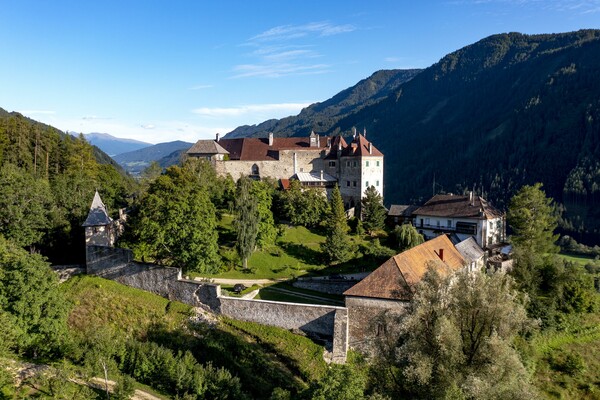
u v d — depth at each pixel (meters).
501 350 32.12
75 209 71.25
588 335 57.88
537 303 57.62
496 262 71.00
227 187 91.50
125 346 42.84
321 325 48.75
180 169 82.62
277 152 113.88
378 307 47.03
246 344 47.62
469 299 35.50
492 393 29.88
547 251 70.69
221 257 70.50
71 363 40.59
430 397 31.69
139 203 68.00
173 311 53.06
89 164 108.75
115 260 59.31
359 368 42.78
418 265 52.69
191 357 41.88
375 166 103.56
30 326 41.72
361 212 96.19
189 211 57.84
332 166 111.31
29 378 34.84
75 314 53.06
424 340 34.47
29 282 42.19
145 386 39.03
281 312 50.03
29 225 62.72
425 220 91.19
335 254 73.06
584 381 50.12
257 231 69.38
